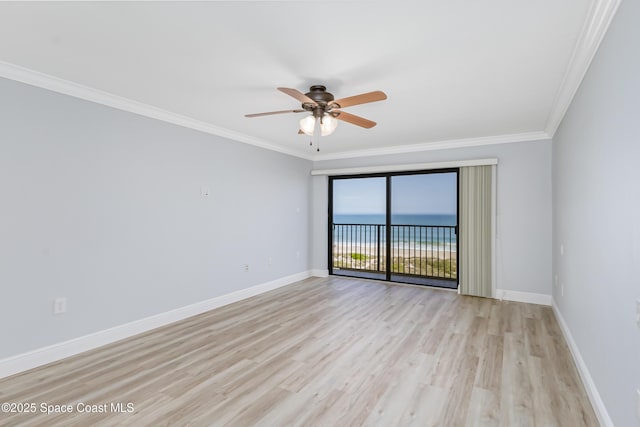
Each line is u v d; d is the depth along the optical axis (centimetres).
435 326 338
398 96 293
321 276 590
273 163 504
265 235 487
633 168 138
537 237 422
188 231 372
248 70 243
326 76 252
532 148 426
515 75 248
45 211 257
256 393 214
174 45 208
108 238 297
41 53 219
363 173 552
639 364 133
